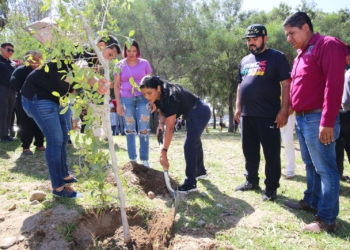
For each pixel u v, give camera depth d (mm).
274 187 3557
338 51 2598
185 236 2703
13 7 12438
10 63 5969
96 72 2412
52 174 3137
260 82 3465
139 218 3012
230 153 6227
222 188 3938
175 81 17562
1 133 6105
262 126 3496
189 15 15648
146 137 4438
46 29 2336
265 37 3498
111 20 2410
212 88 18250
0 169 4297
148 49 15352
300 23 2881
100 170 2455
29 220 2727
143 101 4387
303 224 2947
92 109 2250
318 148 2797
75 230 2680
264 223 2959
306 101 2830
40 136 5477
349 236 2732
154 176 3949
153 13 15211
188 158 3686
